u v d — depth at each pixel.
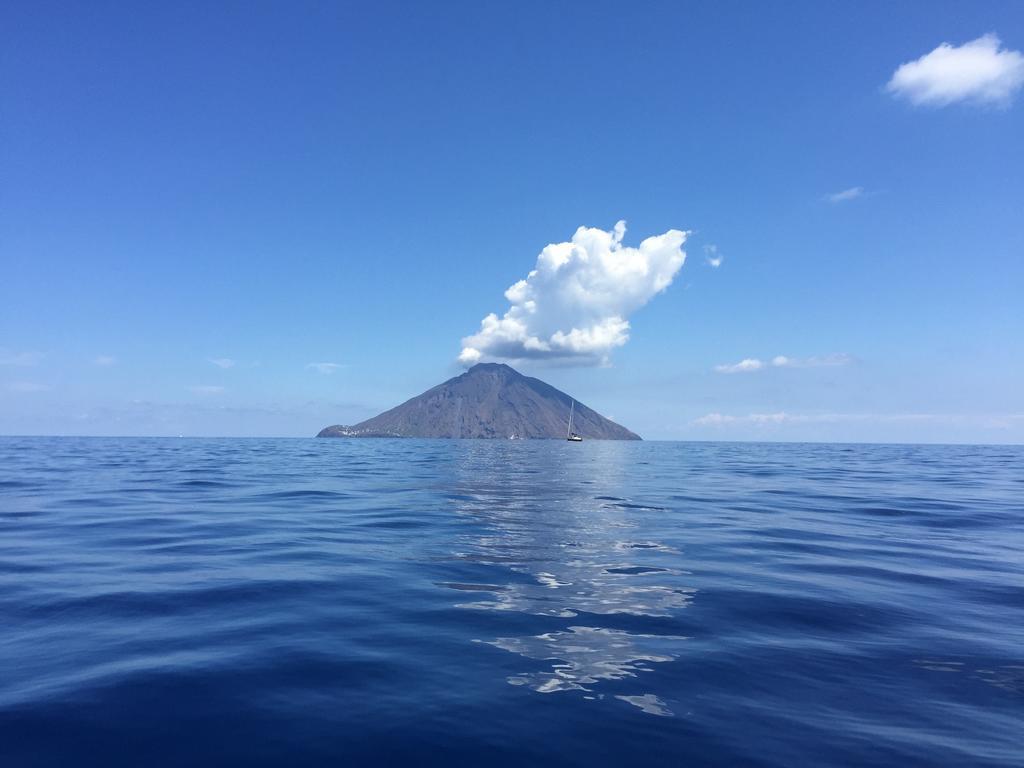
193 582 13.97
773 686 8.48
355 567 15.64
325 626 10.86
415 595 12.96
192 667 8.91
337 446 154.38
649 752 6.66
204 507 27.86
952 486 43.91
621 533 21.17
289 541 19.25
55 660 9.20
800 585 14.04
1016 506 30.86
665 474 55.59
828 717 7.58
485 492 36.12
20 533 20.62
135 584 13.75
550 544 18.98
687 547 18.66
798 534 21.47
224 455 85.75
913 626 11.21
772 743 6.91
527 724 7.25
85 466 57.75
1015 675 8.99
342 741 6.83
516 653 9.59
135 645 9.88
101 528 21.70
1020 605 12.62
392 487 38.97
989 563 16.83
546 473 55.59
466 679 8.55
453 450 130.00
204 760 6.43
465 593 13.15
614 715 7.51
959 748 6.88
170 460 70.56
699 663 9.27
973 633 10.84
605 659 9.38
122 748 6.67
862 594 13.31
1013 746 6.94
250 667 8.93
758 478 51.00
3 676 8.58
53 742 6.78
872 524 24.23
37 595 12.79
